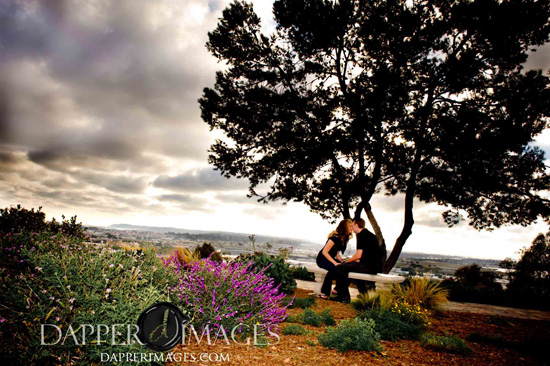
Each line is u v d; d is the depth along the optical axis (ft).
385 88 41.04
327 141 45.60
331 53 50.11
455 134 40.42
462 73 40.86
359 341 12.92
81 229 17.48
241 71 52.70
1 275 10.35
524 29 39.42
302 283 38.14
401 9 43.04
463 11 39.78
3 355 8.02
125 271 11.75
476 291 32.86
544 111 39.99
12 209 16.92
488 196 45.65
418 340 15.15
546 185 42.75
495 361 12.53
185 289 13.87
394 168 46.11
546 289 36.47
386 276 24.08
